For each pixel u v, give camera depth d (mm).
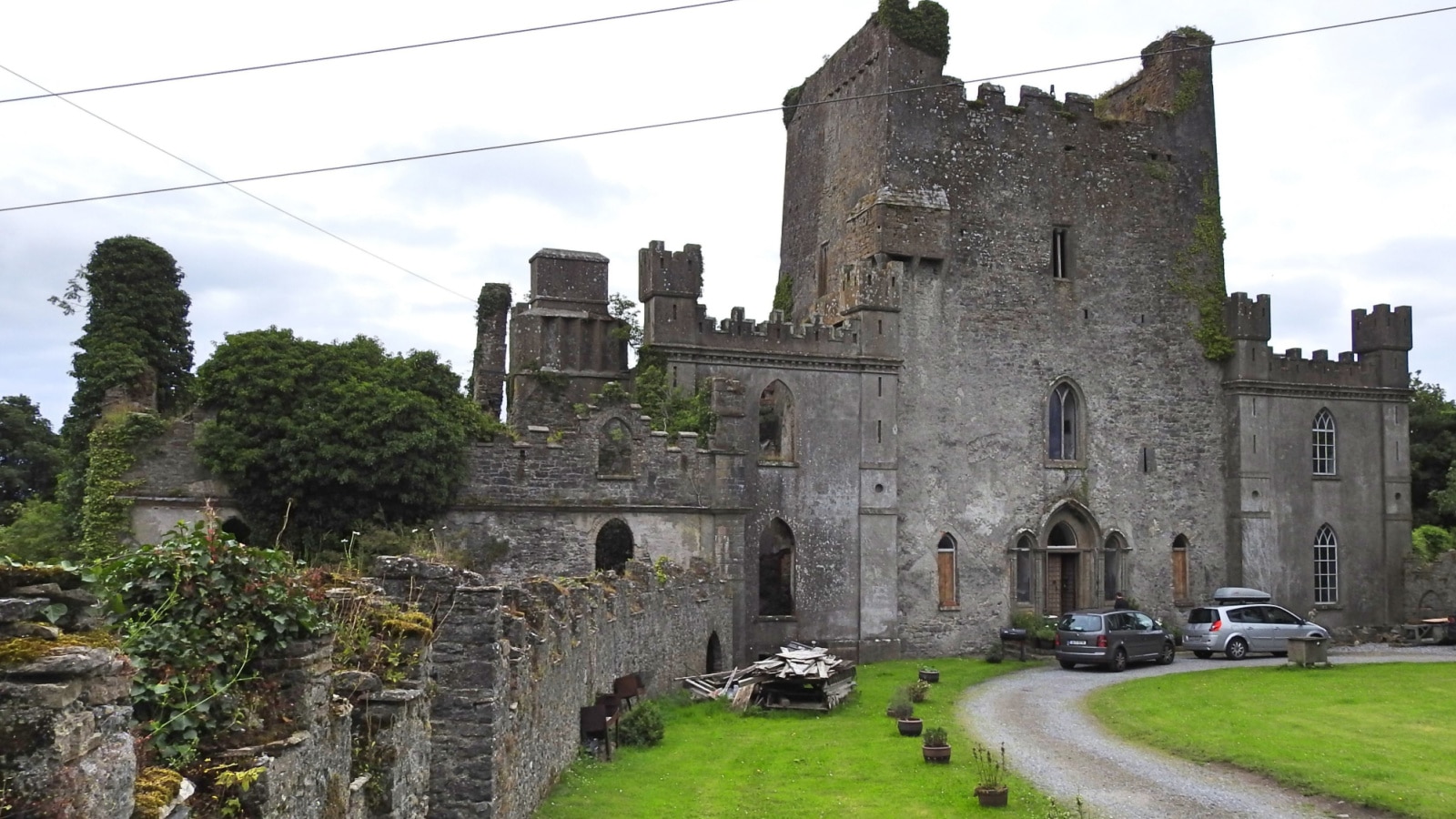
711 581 35875
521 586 17984
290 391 30938
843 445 43531
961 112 47906
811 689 29391
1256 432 51094
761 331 42844
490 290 48000
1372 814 19203
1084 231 49562
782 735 25688
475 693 13328
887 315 44656
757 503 42094
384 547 28766
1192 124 52219
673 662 31094
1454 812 18984
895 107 46625
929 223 46375
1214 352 51031
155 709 8023
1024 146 48875
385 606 12102
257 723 8586
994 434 47031
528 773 15875
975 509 46375
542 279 46156
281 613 8906
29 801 5453
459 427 32844
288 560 9656
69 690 5660
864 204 47094
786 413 43438
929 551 45406
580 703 21094
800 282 54281
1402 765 22391
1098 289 49562
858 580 43156
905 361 45812
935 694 33094
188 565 8609
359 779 10328
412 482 31422
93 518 29812
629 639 25984
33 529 33750
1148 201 50969
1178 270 51219
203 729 8281
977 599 46000
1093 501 48594
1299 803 19984
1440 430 66500
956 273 47094
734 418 38375
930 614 45125
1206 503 50656
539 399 43531
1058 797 19953
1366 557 52719
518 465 34438
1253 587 50281
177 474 30484
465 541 33344
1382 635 52406
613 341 46344
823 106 52594
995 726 27375
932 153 47094
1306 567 51531
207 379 31141
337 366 31891
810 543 42688
